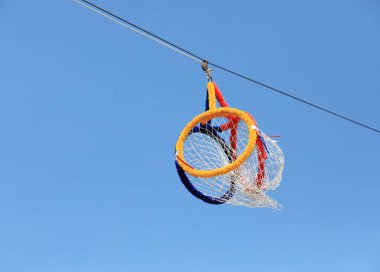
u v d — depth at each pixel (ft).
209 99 26.53
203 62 27.81
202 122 26.13
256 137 24.63
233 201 25.73
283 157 25.52
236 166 24.21
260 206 25.66
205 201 25.52
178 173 25.61
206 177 24.61
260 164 25.16
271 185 25.30
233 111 25.55
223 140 26.21
